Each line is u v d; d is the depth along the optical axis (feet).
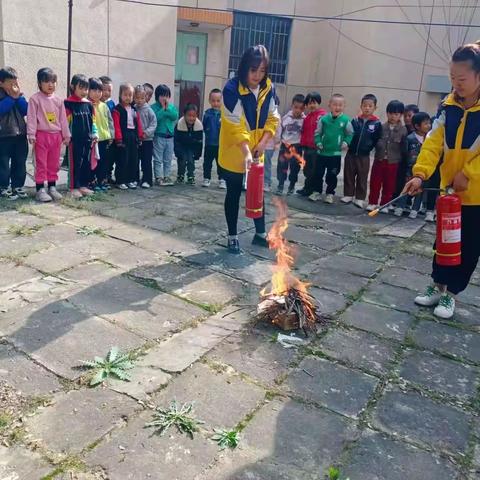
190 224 17.76
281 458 7.09
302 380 8.97
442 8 46.06
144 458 6.89
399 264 15.58
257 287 12.76
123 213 18.47
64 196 19.71
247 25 52.01
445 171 11.27
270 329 10.69
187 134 23.99
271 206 21.98
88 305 11.07
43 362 8.87
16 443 7.00
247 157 13.76
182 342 9.89
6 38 26.63
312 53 54.13
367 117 22.30
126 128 21.62
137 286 12.26
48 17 27.84
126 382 8.50
